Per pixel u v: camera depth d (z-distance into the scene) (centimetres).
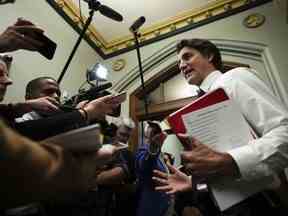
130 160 143
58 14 303
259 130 85
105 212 118
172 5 326
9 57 134
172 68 326
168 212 130
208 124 83
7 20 235
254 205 79
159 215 130
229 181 79
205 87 116
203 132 83
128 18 339
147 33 349
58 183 20
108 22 343
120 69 347
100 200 116
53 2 296
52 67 277
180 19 332
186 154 78
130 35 358
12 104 107
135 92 332
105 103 107
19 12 249
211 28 312
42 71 262
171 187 101
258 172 74
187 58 128
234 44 286
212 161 75
